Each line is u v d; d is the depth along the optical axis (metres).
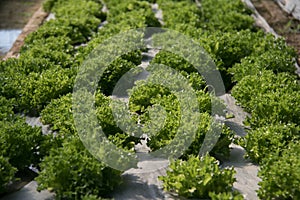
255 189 3.46
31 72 4.24
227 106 4.17
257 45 4.69
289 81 4.09
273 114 3.79
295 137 3.59
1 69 4.29
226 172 3.34
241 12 5.55
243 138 3.70
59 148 3.39
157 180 3.49
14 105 4.00
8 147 3.45
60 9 5.95
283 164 3.34
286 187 3.31
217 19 5.29
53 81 4.07
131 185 3.46
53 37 4.83
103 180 3.36
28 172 3.55
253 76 4.12
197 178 3.32
